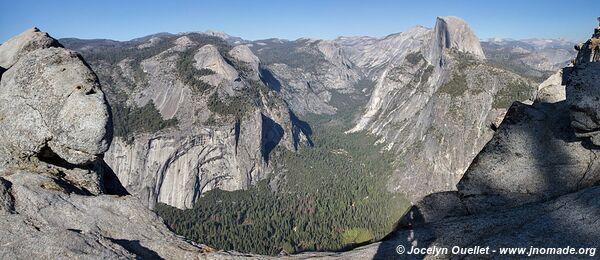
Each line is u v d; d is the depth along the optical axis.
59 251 12.87
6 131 19.22
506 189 18.64
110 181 24.23
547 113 20.55
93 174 20.42
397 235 16.20
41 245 12.98
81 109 18.44
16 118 19.14
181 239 16.67
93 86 19.50
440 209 19.22
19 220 14.17
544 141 19.55
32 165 19.31
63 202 16.47
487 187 19.11
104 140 18.86
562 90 22.84
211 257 15.52
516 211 16.14
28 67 19.83
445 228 15.89
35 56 20.08
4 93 19.81
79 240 13.57
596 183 16.97
